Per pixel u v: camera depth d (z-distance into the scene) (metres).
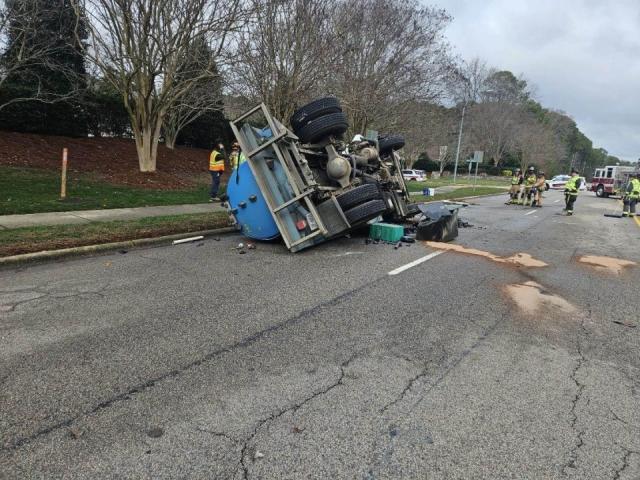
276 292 5.90
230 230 10.25
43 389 3.37
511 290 6.47
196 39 15.77
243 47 15.48
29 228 8.36
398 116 22.59
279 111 16.42
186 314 5.00
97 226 8.91
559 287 6.78
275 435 2.93
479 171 79.56
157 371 3.70
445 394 3.51
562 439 3.00
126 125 26.20
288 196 8.12
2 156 16.61
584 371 3.99
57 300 5.32
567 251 9.91
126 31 15.11
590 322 5.27
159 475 2.55
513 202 24.59
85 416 3.06
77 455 2.68
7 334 4.31
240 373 3.72
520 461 2.77
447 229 10.44
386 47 20.02
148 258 7.56
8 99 19.88
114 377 3.58
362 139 10.37
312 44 16.00
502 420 3.19
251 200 8.61
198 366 3.81
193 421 3.05
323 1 16.17
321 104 8.44
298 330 4.66
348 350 4.23
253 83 16.44
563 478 2.65
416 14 20.56
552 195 37.88
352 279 6.67
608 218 18.55
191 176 21.09
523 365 4.06
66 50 19.03
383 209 8.30
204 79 18.20
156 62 16.41
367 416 3.17
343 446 2.84
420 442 2.91
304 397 3.39
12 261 6.70
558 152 88.00
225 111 28.41
